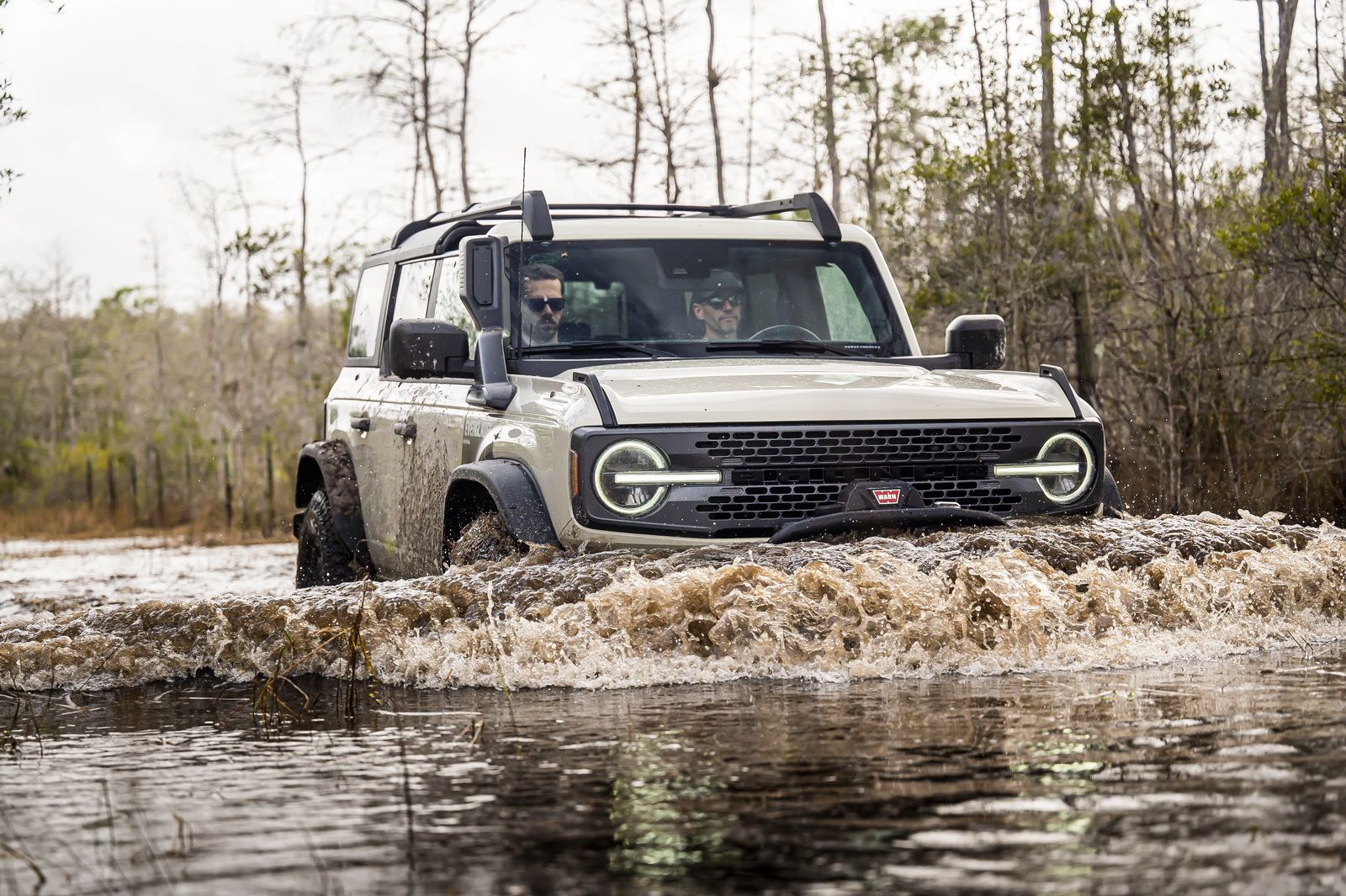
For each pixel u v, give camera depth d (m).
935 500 6.00
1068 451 6.21
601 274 7.00
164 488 35.66
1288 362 13.83
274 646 5.66
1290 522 13.01
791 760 3.66
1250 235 13.45
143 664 5.75
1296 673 4.82
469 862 2.83
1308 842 2.75
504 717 4.51
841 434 5.85
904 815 3.06
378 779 3.64
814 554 5.23
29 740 4.54
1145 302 16.05
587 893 2.61
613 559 5.35
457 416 6.79
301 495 9.20
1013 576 5.16
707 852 2.84
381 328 8.50
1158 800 3.10
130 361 65.56
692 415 5.73
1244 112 15.68
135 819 3.29
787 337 7.12
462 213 8.36
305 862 2.87
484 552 6.08
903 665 5.05
